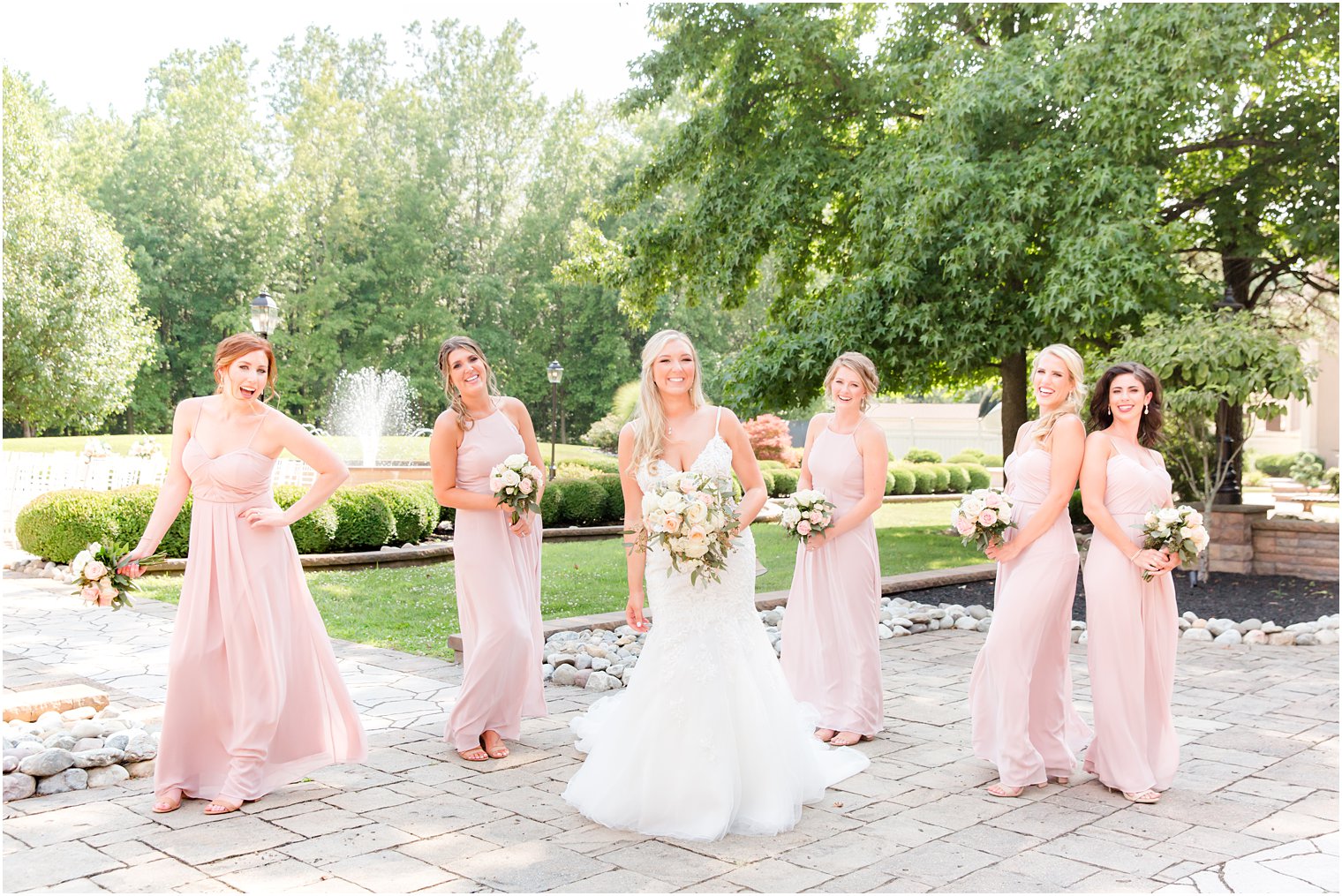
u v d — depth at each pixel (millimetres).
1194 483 10922
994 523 4281
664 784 3764
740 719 3914
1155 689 4250
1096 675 4242
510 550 4891
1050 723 4398
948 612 8500
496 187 44156
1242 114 12867
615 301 41375
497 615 4719
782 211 14695
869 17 15852
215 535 4090
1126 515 4266
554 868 3410
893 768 4598
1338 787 4301
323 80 41438
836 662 5176
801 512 5094
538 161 44562
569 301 41906
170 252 39094
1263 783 4348
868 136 14953
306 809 3986
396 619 8312
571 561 12453
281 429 4168
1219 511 11023
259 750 4059
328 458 4246
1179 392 9562
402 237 40750
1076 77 11219
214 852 3512
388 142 43062
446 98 43438
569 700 5836
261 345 4176
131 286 28234
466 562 4770
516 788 4262
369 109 43469
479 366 4852
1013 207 11219
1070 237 11102
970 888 3246
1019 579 4320
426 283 41969
